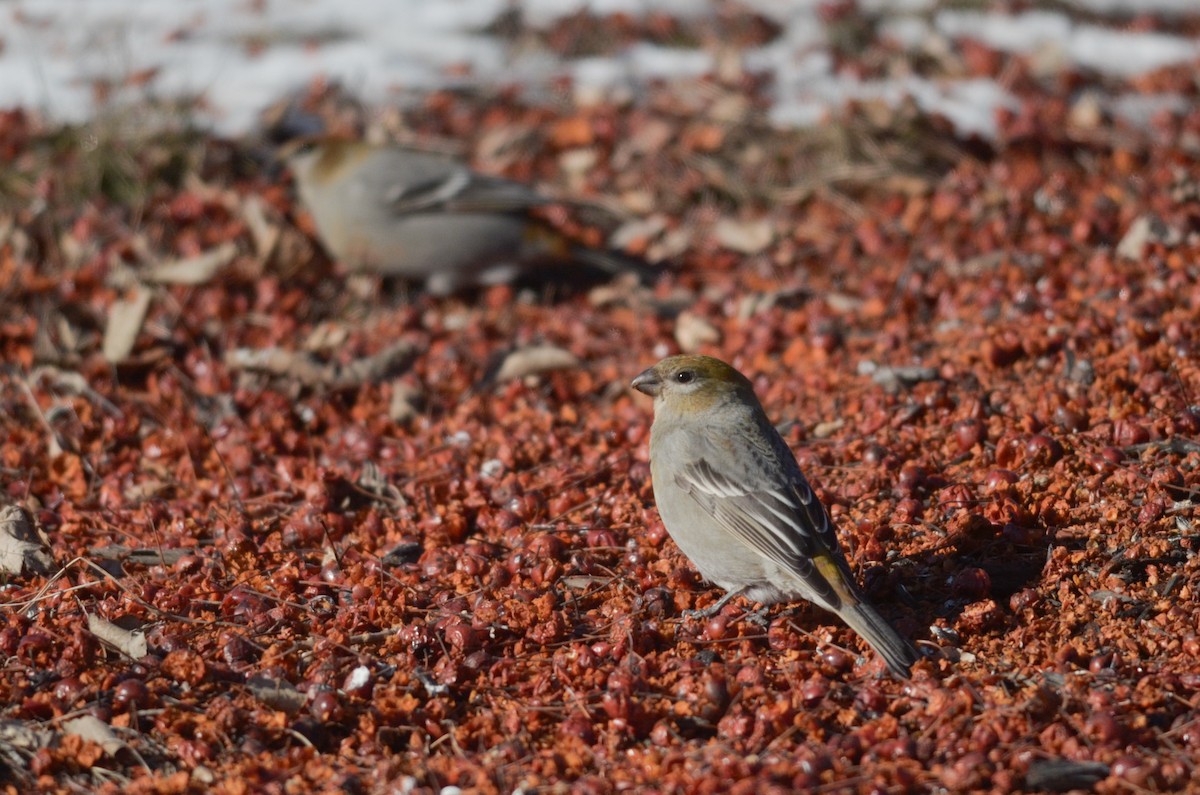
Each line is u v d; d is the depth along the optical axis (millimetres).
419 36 20750
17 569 9602
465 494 10898
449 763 7398
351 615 8867
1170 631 8336
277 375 13047
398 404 12469
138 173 16391
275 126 17812
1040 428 10859
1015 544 9422
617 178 17406
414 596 9234
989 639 8508
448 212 15102
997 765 7090
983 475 10406
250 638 8727
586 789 6988
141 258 15219
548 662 8398
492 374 13367
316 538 10180
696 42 20609
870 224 15828
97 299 14297
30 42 20078
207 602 9188
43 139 16906
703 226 16500
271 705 7914
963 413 11242
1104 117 18578
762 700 7867
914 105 17672
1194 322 12344
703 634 8766
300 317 14656
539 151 18094
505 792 7121
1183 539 9234
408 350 13305
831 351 13164
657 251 16000
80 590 9375
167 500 11078
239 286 14922
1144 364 11547
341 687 8180
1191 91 19562
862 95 18688
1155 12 21781
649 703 7926
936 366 12352
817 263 15414
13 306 14125
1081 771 7012
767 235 15867
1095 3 21750
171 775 7340
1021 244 15156
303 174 15477
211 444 11781
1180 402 10914
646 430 11688
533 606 8867
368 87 19281
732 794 6820
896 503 10109
